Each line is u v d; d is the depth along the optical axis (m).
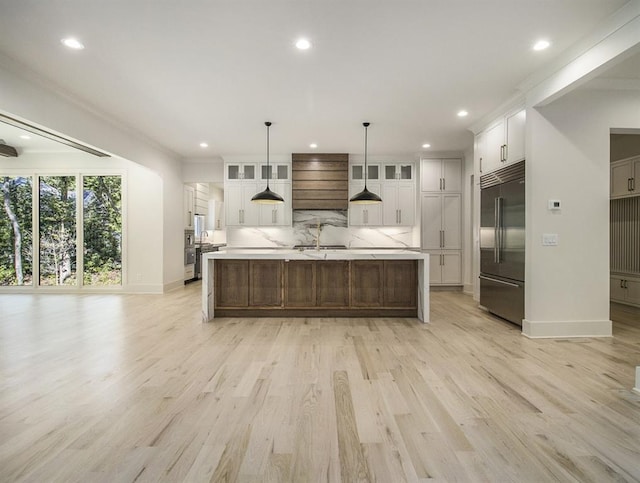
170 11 2.56
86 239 6.81
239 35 2.87
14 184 6.85
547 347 3.46
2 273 6.91
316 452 1.78
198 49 3.09
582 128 3.79
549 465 1.68
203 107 4.49
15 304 5.70
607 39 2.76
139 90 3.95
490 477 1.59
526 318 3.89
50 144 6.36
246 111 4.64
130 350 3.39
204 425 2.04
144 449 1.80
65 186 6.82
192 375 2.78
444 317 4.80
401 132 5.61
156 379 2.70
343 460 1.71
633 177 5.39
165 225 6.83
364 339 3.77
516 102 4.13
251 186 7.25
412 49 3.10
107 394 2.44
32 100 3.61
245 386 2.57
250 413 2.18
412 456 1.75
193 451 1.79
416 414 2.16
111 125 5.00
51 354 3.27
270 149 6.79
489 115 4.73
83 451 1.78
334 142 6.23
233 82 3.75
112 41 2.96
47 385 2.58
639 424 2.05
